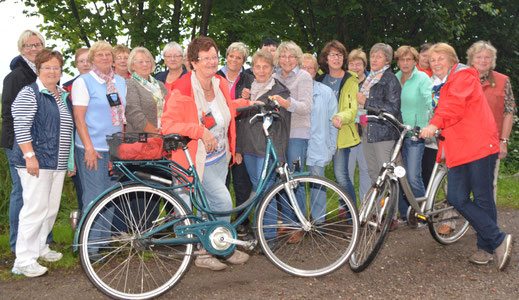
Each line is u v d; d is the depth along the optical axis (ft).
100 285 10.13
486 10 34.94
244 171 15.17
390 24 34.17
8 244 13.56
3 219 16.19
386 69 15.53
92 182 12.48
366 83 15.52
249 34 29.94
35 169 11.20
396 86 15.19
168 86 15.75
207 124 11.07
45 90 11.50
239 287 11.02
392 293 10.67
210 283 11.30
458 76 12.21
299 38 35.63
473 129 12.16
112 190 10.41
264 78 13.32
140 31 31.45
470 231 15.93
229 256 12.51
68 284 11.18
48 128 11.49
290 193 11.86
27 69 12.32
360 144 16.93
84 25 31.50
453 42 36.88
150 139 10.19
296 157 14.11
